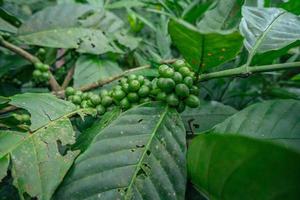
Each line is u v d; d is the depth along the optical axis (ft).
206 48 0.87
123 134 0.88
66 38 1.41
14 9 1.63
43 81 1.40
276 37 1.00
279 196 0.61
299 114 0.90
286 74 1.51
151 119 0.93
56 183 0.79
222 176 0.70
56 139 0.89
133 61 1.62
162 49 1.59
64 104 1.02
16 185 0.78
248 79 1.48
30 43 1.36
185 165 0.86
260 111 0.92
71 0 1.67
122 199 0.79
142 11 2.24
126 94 1.02
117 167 0.83
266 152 0.59
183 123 1.02
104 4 1.79
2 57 1.44
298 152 0.55
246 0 1.38
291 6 1.16
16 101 0.96
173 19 0.78
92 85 1.27
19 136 0.87
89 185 0.80
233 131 0.90
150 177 0.83
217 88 1.41
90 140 0.95
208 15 1.26
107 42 1.48
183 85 0.95
